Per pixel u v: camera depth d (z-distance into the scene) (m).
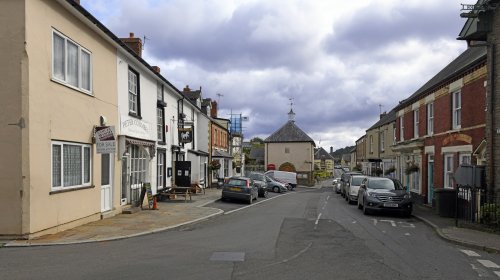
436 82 21.73
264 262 8.66
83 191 13.08
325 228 14.26
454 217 17.44
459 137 18.80
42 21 10.75
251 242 11.06
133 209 17.12
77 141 12.63
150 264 8.19
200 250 9.77
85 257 8.73
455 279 7.66
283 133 63.25
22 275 7.23
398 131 30.84
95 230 12.08
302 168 61.69
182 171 25.31
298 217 17.55
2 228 10.10
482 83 16.70
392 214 19.62
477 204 15.45
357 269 8.26
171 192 22.91
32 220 10.24
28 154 10.09
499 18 15.19
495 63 15.24
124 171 17.33
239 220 16.14
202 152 33.22
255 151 89.56
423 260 9.27
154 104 21.03
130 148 17.80
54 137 11.25
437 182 21.59
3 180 10.06
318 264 8.62
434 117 22.19
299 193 39.25
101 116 14.40
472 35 16.09
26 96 10.08
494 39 15.33
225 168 43.59
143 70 19.20
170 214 16.59
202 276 7.41
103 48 14.69
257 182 31.59
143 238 11.38
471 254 10.10
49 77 11.02
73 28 12.45
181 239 11.33
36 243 9.92
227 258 8.94
